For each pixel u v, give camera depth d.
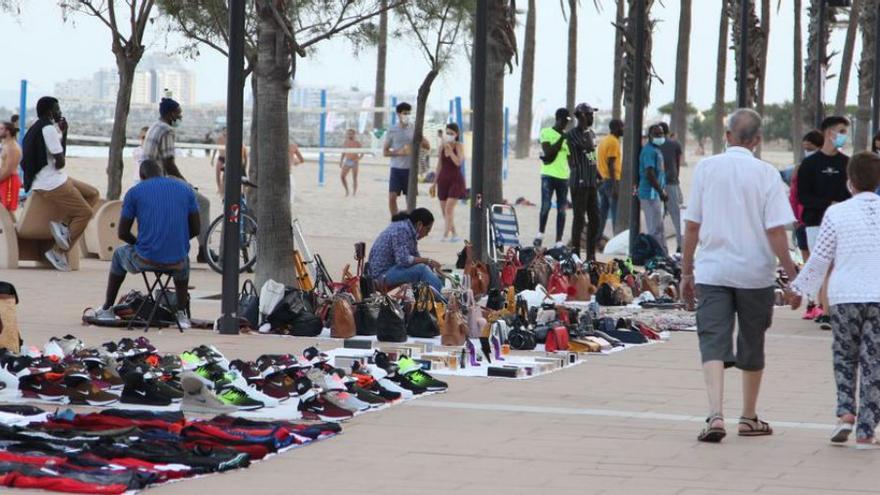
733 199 13.53
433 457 12.59
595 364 19.11
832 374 18.42
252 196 30.97
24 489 10.91
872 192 13.48
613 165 38.31
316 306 21.28
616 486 11.48
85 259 32.81
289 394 15.23
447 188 40.31
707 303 13.62
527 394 16.31
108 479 11.03
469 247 25.53
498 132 35.16
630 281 26.91
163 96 28.66
